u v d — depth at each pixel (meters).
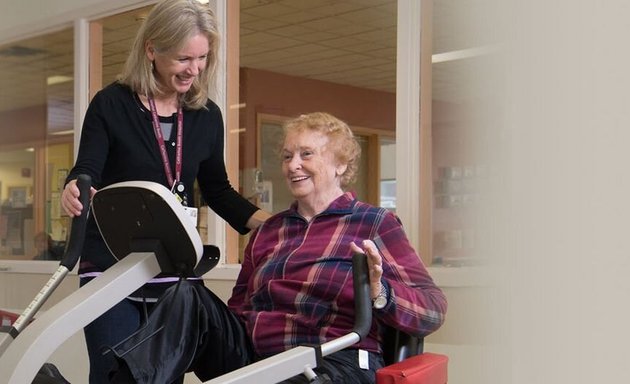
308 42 5.66
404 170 2.84
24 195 4.74
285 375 1.56
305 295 1.91
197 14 2.04
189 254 1.71
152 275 1.72
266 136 5.59
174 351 1.76
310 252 1.95
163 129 2.14
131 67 2.11
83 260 2.13
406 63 2.84
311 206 2.05
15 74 4.75
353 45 5.79
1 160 4.93
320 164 2.02
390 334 1.91
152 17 2.04
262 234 2.10
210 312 1.90
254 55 5.82
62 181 4.41
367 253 1.67
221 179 2.35
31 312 1.67
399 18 2.87
